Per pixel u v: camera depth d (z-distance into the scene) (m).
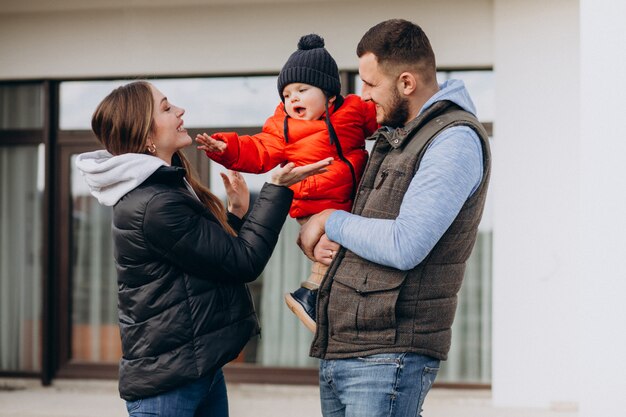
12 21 5.89
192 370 2.26
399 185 2.08
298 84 2.38
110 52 5.80
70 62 5.85
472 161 2.02
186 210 2.23
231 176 2.74
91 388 6.06
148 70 5.76
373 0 5.52
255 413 5.21
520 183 5.41
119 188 2.27
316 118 2.40
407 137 2.10
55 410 5.34
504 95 5.42
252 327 2.39
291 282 5.93
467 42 5.50
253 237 2.28
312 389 5.86
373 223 2.05
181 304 2.26
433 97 2.12
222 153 2.32
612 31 2.92
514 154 5.42
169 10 5.73
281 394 5.77
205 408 2.54
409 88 2.13
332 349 2.18
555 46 5.37
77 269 6.17
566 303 5.38
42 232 6.15
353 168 2.39
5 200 6.21
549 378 5.39
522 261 5.42
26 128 6.12
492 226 5.72
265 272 5.96
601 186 2.94
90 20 5.82
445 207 1.98
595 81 2.97
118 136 2.36
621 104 2.90
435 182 1.99
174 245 2.21
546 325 5.39
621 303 2.87
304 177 2.27
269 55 5.64
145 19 5.76
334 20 5.56
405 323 2.11
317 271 2.34
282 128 2.42
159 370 2.27
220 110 5.80
